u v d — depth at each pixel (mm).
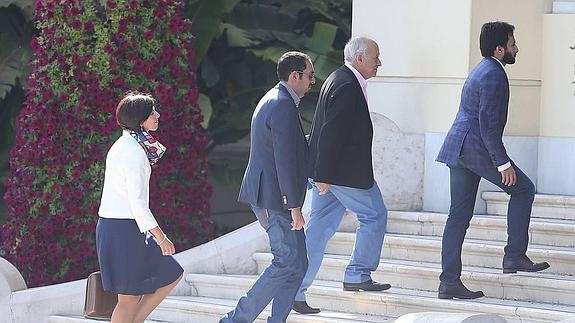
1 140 38375
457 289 23922
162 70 30500
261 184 22406
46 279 29859
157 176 30078
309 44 38906
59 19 29953
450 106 28922
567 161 28672
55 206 29781
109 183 21953
